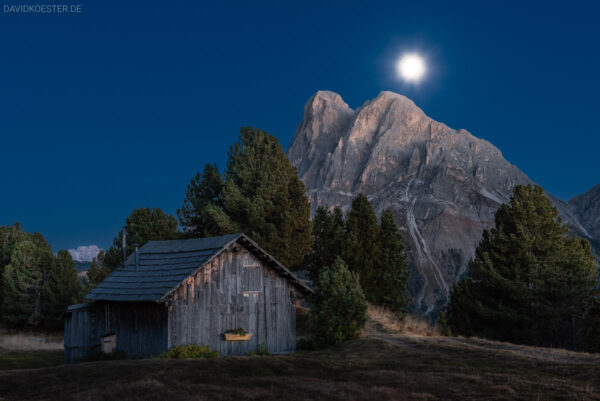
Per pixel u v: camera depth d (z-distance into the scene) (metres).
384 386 14.26
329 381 14.94
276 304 25.36
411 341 24.77
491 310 38.97
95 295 24.16
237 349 23.53
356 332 26.66
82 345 25.47
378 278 39.34
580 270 38.50
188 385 14.05
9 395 13.74
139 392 13.36
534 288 38.81
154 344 22.20
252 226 37.72
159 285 22.23
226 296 23.62
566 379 15.22
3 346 35.62
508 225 42.44
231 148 41.16
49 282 52.47
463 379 15.04
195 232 41.00
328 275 27.25
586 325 38.41
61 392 13.77
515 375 15.78
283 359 18.28
